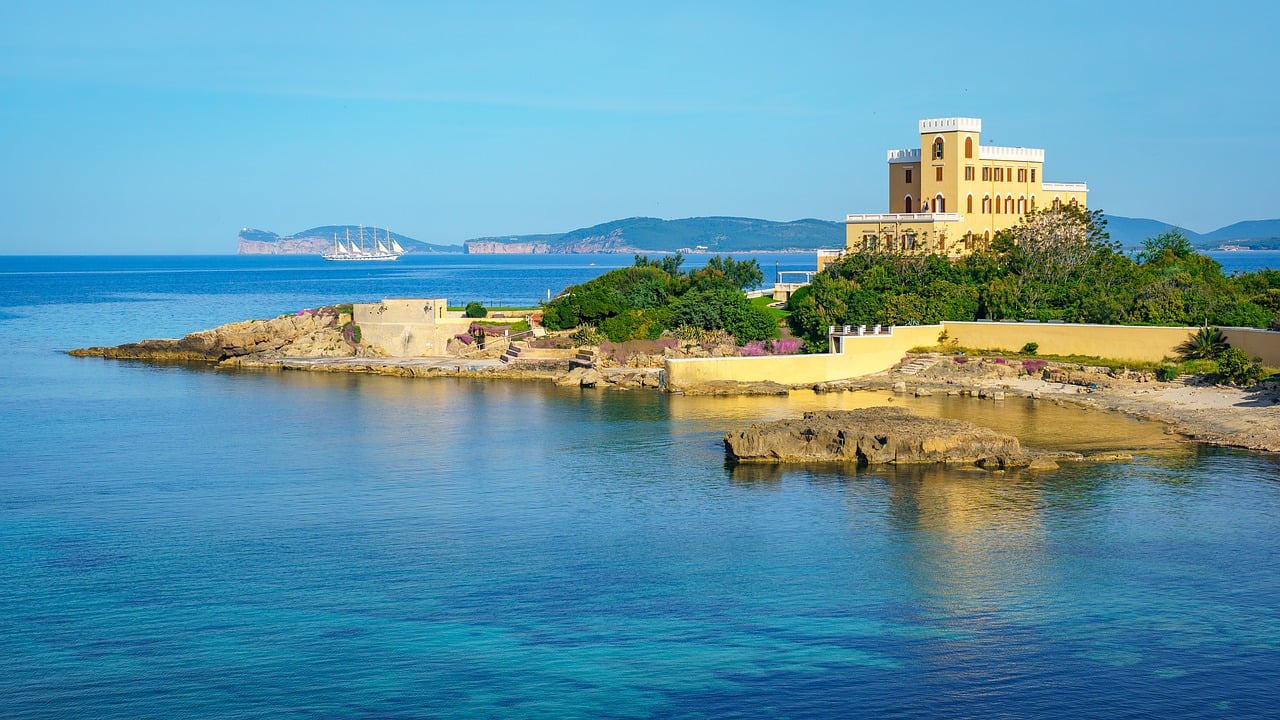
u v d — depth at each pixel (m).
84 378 164.88
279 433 122.12
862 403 134.75
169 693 60.59
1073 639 66.38
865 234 197.38
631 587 74.56
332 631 67.94
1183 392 131.62
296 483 100.31
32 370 174.12
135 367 178.00
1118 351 145.00
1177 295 153.38
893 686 60.94
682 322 167.75
